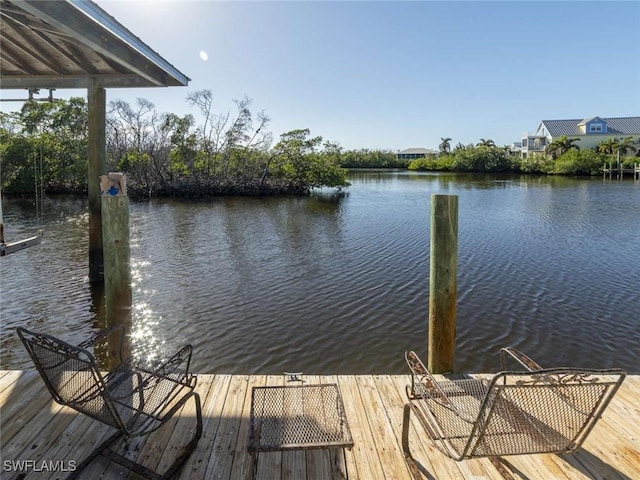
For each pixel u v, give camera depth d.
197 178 24.28
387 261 9.40
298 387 2.60
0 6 3.00
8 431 2.33
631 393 2.83
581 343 5.54
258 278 8.09
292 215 16.44
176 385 2.24
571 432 1.75
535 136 49.69
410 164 58.22
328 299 7.00
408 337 5.67
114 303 2.99
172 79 5.16
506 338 5.66
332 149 31.61
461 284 7.83
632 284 7.82
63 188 22.69
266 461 2.13
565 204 19.34
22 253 9.75
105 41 3.57
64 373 1.91
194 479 2.00
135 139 25.95
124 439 2.26
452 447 1.83
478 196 23.08
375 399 2.74
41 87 5.75
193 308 6.57
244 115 26.34
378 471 2.08
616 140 41.38
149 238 11.75
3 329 5.72
